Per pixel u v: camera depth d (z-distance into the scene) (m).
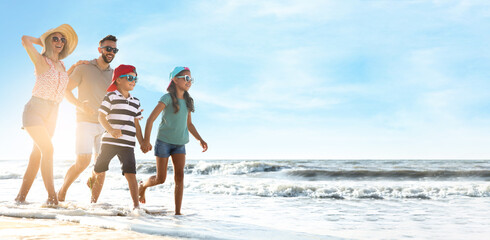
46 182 3.41
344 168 19.75
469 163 26.34
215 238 2.05
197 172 16.61
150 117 3.57
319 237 2.46
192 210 4.40
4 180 11.08
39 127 3.39
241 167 16.45
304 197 7.02
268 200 6.32
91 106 3.82
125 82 3.52
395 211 4.90
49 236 1.83
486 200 6.48
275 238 2.26
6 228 2.04
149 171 17.44
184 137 3.74
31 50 3.35
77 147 3.74
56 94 3.50
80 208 3.38
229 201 6.00
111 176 11.09
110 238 1.85
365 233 3.18
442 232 3.32
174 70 3.76
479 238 3.06
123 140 3.44
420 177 13.12
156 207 4.26
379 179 12.96
